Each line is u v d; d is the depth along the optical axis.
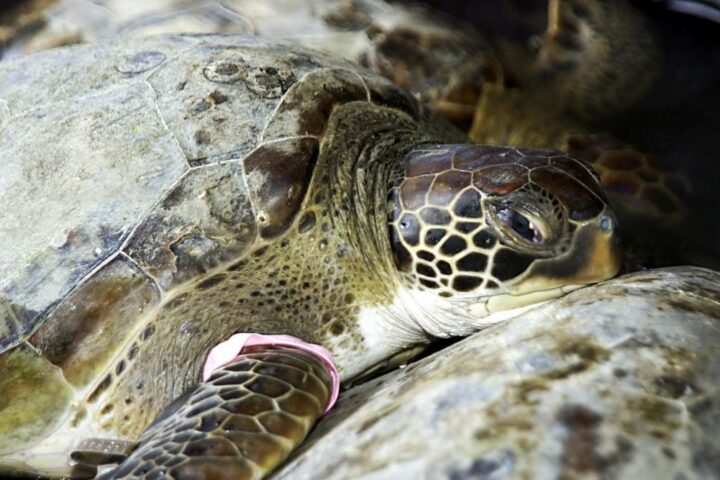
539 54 2.82
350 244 2.47
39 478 2.46
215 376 2.40
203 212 2.43
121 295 2.42
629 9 2.86
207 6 2.74
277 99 2.48
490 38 2.81
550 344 2.35
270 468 2.35
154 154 2.45
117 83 2.50
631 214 2.60
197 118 2.46
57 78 2.52
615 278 2.44
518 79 2.75
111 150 2.46
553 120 2.69
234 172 2.44
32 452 2.43
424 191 2.47
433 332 2.50
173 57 2.51
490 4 2.98
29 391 2.41
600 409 2.32
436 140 2.56
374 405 2.37
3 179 2.46
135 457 2.36
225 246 2.43
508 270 2.45
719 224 2.61
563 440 2.31
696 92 2.77
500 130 2.70
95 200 2.44
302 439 2.37
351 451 2.34
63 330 2.41
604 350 2.34
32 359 2.41
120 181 2.44
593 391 2.32
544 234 2.44
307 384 2.39
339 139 2.49
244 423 2.36
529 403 2.32
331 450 2.35
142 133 2.46
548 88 2.78
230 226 2.43
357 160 2.49
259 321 2.44
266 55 2.51
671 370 2.33
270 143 2.46
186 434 2.36
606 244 2.44
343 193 2.48
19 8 2.79
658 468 2.30
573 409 2.32
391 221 2.48
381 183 2.49
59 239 2.43
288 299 2.46
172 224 2.43
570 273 2.44
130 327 2.42
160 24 2.73
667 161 2.66
